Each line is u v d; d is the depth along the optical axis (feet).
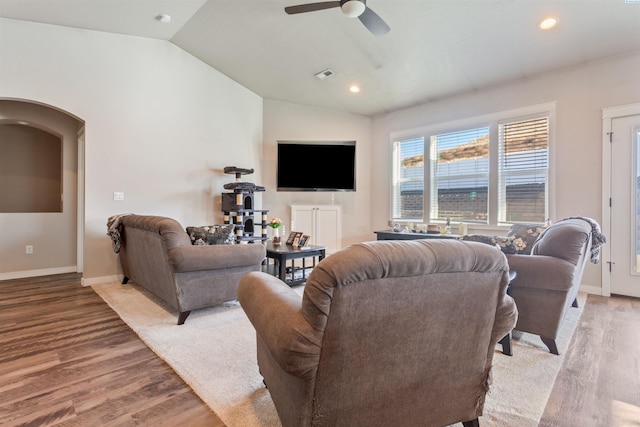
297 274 13.41
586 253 8.35
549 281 6.84
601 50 11.24
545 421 4.80
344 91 16.42
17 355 6.75
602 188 11.75
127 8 10.94
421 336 3.58
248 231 16.03
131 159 13.07
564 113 12.55
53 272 14.64
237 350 6.95
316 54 13.41
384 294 3.21
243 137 17.22
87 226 12.14
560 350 7.11
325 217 18.65
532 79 13.38
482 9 9.71
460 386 4.09
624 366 6.40
